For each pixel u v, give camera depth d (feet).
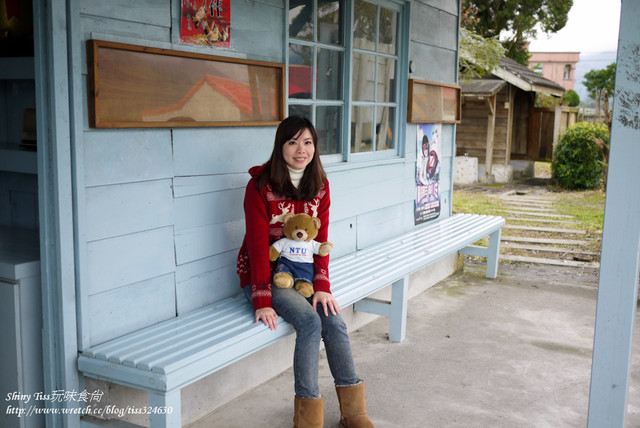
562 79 171.01
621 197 6.83
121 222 8.34
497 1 71.97
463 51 35.45
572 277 19.02
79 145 7.62
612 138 6.79
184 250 9.43
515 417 9.82
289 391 10.68
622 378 7.10
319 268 9.57
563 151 41.39
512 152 50.21
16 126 9.50
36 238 9.20
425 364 11.88
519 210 31.71
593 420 7.32
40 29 7.30
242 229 10.61
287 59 11.21
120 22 8.09
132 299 8.62
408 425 9.50
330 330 9.20
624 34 6.59
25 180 9.68
